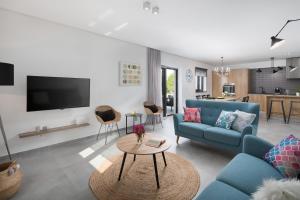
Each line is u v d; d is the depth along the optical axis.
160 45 5.21
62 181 2.24
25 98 3.16
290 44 4.99
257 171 1.63
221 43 4.97
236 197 1.29
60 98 3.48
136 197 1.92
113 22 3.45
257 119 3.21
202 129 3.28
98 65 4.22
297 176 1.60
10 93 3.01
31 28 3.19
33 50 3.22
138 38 4.50
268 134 4.43
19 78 3.08
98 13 3.06
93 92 4.16
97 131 4.26
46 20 3.35
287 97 6.31
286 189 1.00
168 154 3.10
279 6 2.76
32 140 3.27
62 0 2.62
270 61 8.05
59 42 3.54
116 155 3.06
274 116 6.94
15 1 2.66
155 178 2.29
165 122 5.84
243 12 2.97
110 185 2.14
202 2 2.64
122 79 4.72
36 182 2.21
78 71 3.86
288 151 1.70
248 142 2.06
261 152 1.97
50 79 3.33
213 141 3.15
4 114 2.96
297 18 3.19
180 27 3.70
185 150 3.30
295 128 5.08
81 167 2.62
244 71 8.36
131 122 5.08
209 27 3.69
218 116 3.67
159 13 3.04
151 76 5.50
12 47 3.00
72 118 3.79
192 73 7.85
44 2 2.69
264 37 4.36
